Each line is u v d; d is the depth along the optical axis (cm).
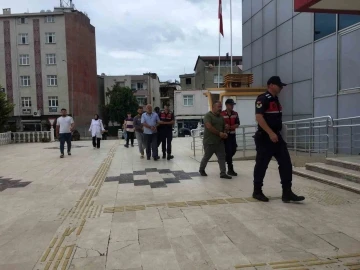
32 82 4684
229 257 329
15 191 655
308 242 361
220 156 744
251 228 409
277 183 664
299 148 1255
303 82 1238
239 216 457
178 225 427
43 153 1410
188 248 354
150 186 675
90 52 5272
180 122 4875
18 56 4675
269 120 518
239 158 1037
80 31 4888
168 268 310
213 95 1443
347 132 1013
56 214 495
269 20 1490
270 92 523
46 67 4669
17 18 4659
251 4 1680
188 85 6128
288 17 1327
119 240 382
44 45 4666
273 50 1462
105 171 878
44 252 354
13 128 2775
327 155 929
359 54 958
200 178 747
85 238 391
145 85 6328
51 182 742
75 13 4747
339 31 1034
